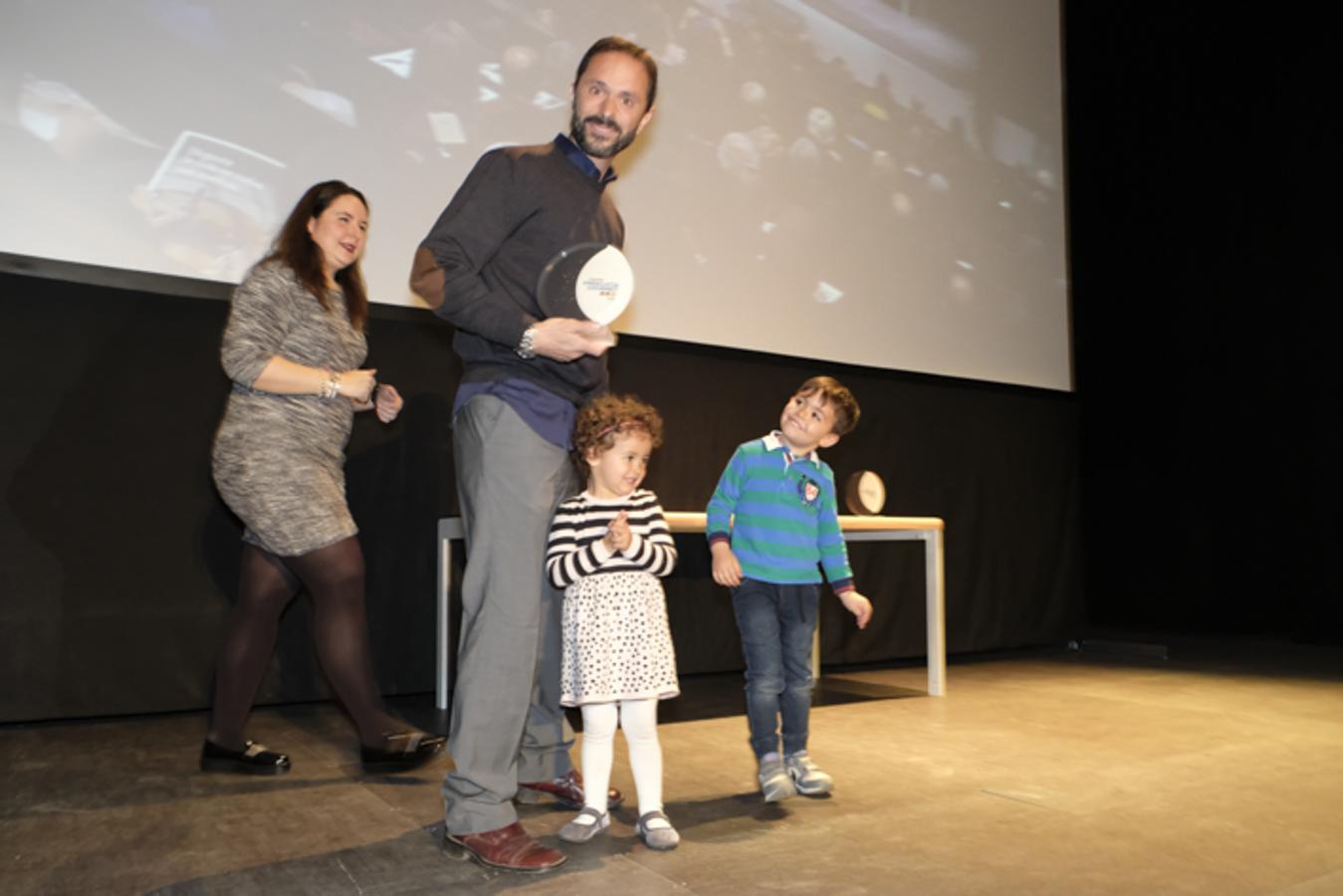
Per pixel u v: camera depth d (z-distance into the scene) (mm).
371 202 3234
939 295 4652
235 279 3010
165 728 2703
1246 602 5359
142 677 2842
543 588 1947
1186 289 5586
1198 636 5410
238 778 2158
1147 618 5801
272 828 1769
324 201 2262
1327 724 2826
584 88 1777
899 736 2664
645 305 3777
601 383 1895
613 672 1720
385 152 3262
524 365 1701
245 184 3039
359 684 2240
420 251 1645
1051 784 2129
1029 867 1575
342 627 2219
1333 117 4973
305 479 2160
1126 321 5871
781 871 1555
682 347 3854
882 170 4469
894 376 4469
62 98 2799
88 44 2838
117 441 2850
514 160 1722
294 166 3111
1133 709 3086
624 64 1766
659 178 3826
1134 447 5848
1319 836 1745
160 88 2932
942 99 4719
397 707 3131
